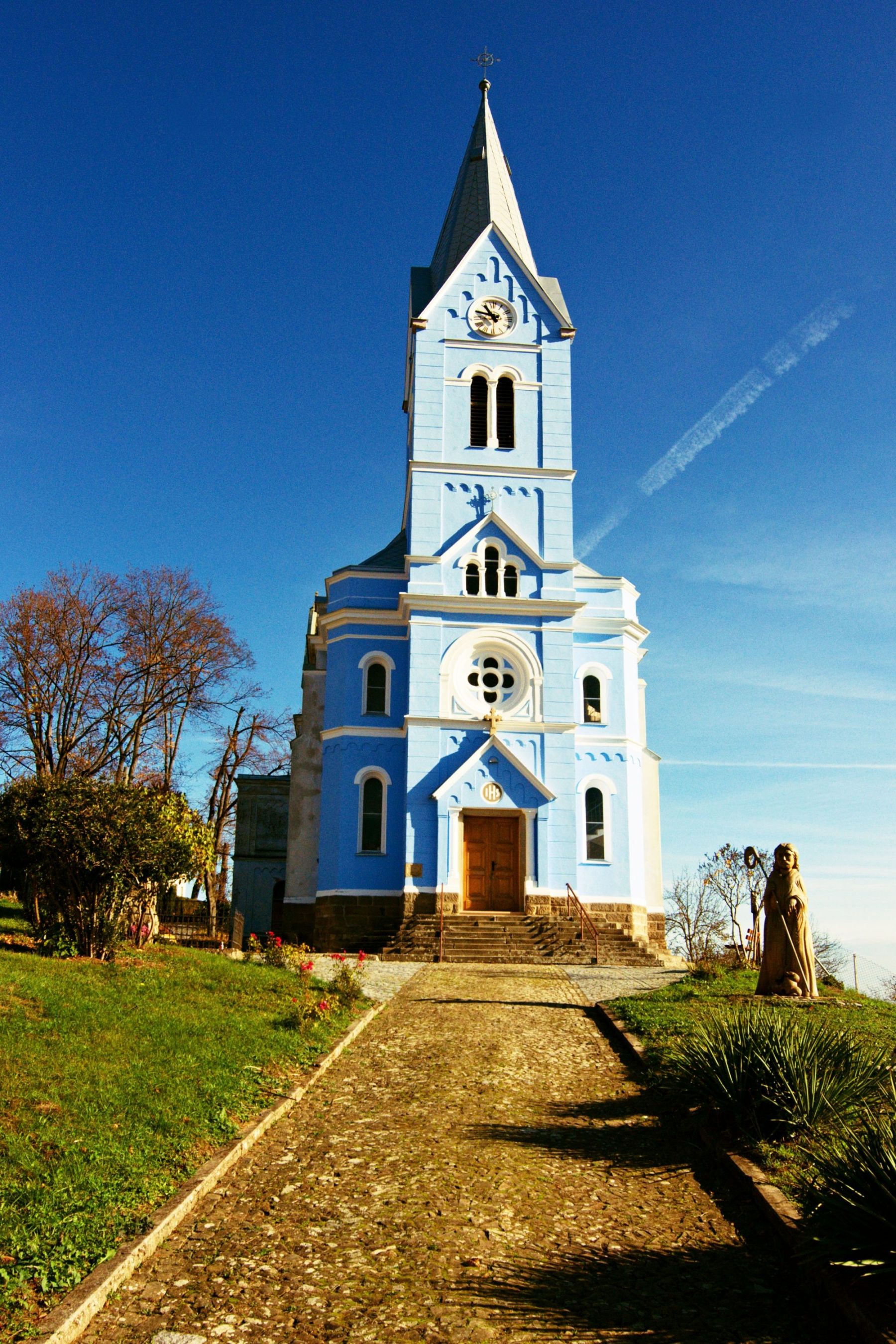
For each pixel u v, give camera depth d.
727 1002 17.56
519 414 37.03
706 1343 6.55
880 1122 7.66
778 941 18.53
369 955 29.48
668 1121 11.36
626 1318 6.89
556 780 33.41
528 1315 6.91
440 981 23.06
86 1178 8.05
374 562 37.72
